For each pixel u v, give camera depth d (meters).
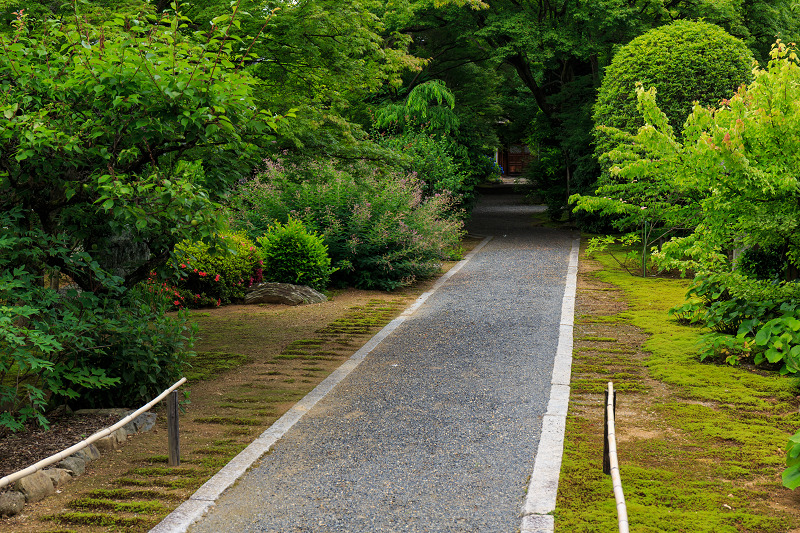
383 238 12.23
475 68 24.03
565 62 22.23
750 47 18.56
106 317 5.74
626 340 8.14
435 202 14.14
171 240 6.01
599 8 17.52
